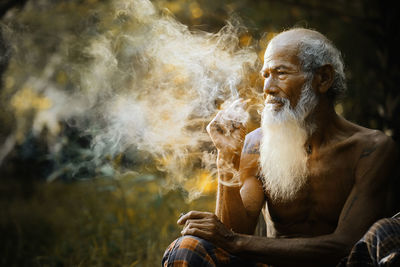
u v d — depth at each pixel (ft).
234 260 8.88
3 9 22.68
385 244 7.35
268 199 9.72
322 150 9.12
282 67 8.89
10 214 23.26
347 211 8.63
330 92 9.18
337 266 8.13
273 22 23.32
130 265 14.33
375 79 20.07
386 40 19.47
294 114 8.85
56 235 19.22
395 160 8.89
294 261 8.47
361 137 8.92
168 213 18.43
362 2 21.84
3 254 16.78
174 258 8.54
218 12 24.26
